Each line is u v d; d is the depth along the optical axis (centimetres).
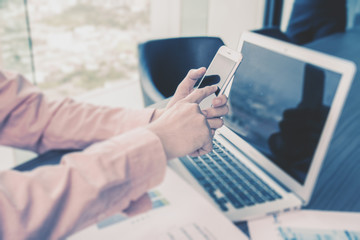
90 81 239
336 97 52
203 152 47
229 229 54
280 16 243
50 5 206
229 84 48
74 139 71
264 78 58
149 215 57
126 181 39
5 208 33
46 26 208
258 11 234
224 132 56
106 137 70
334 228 55
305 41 174
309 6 180
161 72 87
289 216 57
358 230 54
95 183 37
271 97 58
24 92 71
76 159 39
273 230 54
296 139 58
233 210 58
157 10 235
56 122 72
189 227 54
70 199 36
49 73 219
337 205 60
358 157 74
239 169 66
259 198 60
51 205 34
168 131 42
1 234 32
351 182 67
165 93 76
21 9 155
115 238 52
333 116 53
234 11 221
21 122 71
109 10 231
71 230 36
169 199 60
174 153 43
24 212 33
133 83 236
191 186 63
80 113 73
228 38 60
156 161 40
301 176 58
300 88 56
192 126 43
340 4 177
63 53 222
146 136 41
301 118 57
